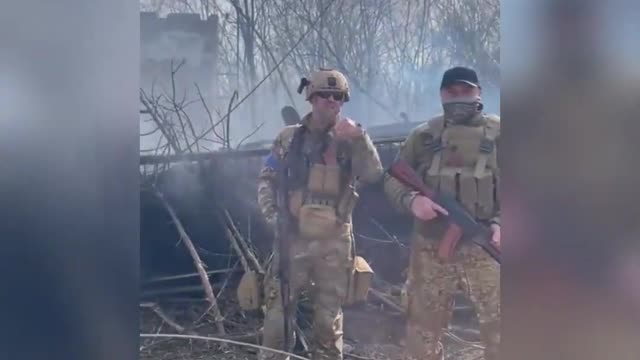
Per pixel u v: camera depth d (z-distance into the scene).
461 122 2.86
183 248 4.57
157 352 3.82
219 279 4.57
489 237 2.81
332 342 3.23
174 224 4.57
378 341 3.94
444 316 2.99
